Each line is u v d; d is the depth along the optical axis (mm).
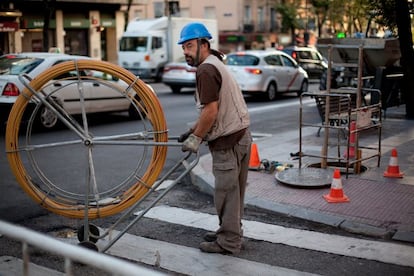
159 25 29609
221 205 5059
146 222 6078
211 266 4852
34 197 5254
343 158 8117
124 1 34156
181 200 6969
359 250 5246
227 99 4848
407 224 5836
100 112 13219
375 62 9867
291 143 10453
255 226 5914
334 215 6121
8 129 5145
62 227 5961
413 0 13867
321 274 4707
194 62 4945
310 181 7273
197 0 46656
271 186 7270
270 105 17797
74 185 7695
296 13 44406
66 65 5066
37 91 5105
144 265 4875
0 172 8367
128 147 10445
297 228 5867
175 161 9281
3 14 27141
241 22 45812
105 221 6109
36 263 4824
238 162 5051
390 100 14141
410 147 9852
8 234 2631
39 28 29719
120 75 5191
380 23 14109
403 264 4922
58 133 11930
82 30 32875
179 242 5457
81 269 4703
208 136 4910
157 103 5254
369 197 6770
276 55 19875
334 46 7883
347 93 8328
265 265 4879
